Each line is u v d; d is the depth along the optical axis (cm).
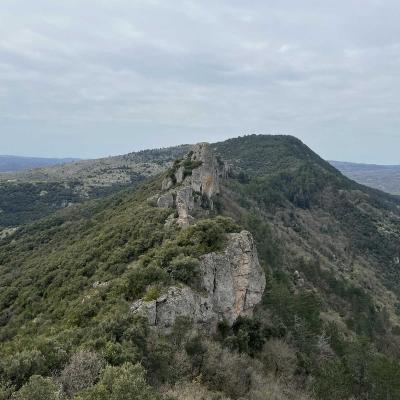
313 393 3744
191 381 2850
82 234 7588
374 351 5753
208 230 4459
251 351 3984
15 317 4931
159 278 3738
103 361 2405
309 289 8306
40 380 1944
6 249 9038
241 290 4322
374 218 18300
